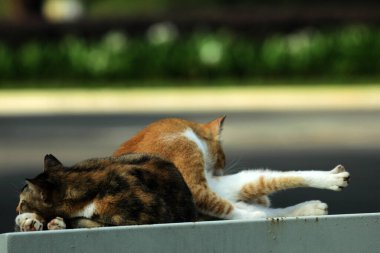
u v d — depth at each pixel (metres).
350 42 28.39
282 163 14.86
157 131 7.48
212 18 30.78
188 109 22.77
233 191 7.36
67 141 17.77
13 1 39.47
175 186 6.46
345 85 26.56
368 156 15.63
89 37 30.70
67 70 28.89
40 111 23.09
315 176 7.16
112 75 28.73
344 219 6.46
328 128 19.12
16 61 28.94
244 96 23.78
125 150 7.43
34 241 5.91
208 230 6.20
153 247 6.08
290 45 28.61
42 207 6.38
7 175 14.27
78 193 6.33
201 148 7.48
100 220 6.29
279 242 6.36
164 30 30.75
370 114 21.48
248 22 30.45
